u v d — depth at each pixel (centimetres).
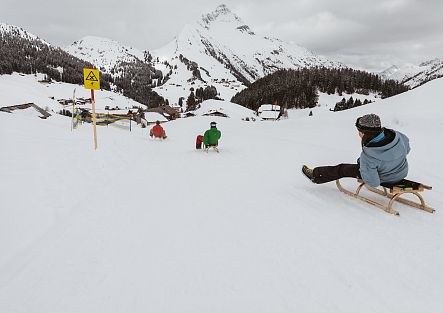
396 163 376
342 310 214
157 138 1809
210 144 998
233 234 337
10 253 296
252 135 1692
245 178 604
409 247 304
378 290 236
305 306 218
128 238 329
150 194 494
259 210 414
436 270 263
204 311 213
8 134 945
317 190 509
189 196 483
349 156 860
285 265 272
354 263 275
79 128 2000
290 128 1886
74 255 293
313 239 323
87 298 228
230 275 257
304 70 19562
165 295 231
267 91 17575
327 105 15312
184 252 298
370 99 16300
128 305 220
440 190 512
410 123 1334
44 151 777
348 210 411
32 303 222
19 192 450
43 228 354
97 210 416
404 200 433
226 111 10481
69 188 504
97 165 703
